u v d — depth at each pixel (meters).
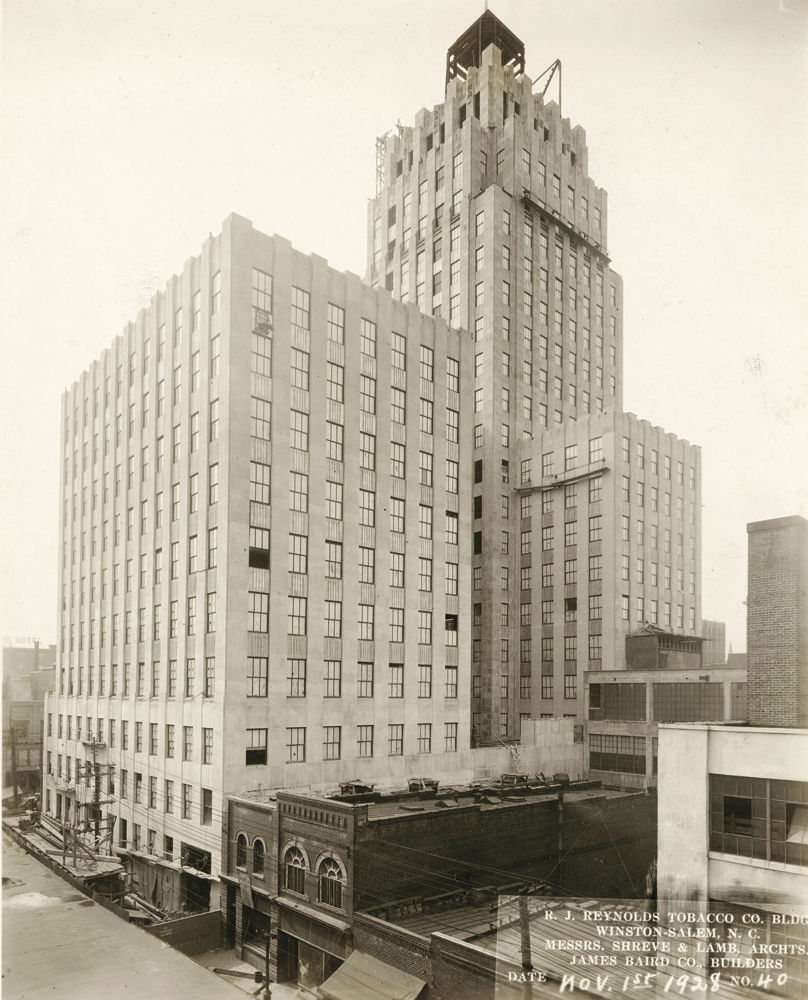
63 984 23.80
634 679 54.78
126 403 51.72
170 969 25.31
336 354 45.81
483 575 63.84
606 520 59.19
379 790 41.62
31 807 61.41
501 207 66.69
